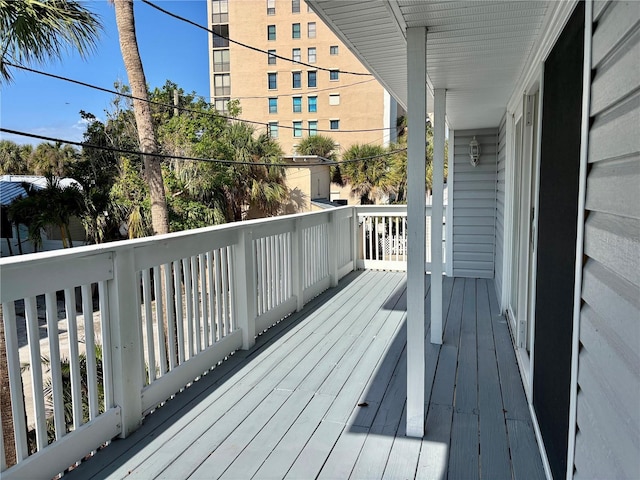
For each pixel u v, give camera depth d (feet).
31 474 5.71
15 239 45.16
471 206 19.85
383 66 10.62
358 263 22.29
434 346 11.59
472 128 19.51
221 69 115.96
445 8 6.66
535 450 6.89
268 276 13.05
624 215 3.13
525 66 9.83
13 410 5.62
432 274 11.85
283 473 6.37
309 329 12.95
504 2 6.42
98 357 10.55
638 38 2.89
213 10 114.83
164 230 23.75
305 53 111.04
